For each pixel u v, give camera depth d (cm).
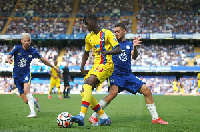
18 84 902
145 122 730
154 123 697
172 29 4878
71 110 1188
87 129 559
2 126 623
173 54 4691
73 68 4366
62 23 5169
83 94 582
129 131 536
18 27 5119
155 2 5466
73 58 4722
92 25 609
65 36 4638
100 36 606
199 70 4209
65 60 4700
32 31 5047
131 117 890
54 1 5619
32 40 4825
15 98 2331
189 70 4231
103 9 5419
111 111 1148
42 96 2853
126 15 5275
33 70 4369
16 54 887
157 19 5119
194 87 4266
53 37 4647
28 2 5609
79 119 548
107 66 604
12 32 5028
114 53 576
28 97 876
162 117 913
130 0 5578
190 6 5316
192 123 715
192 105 1619
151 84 4397
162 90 4338
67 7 5491
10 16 5366
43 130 541
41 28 5091
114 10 5375
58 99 2248
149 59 4628
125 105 1559
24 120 769
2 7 5500
